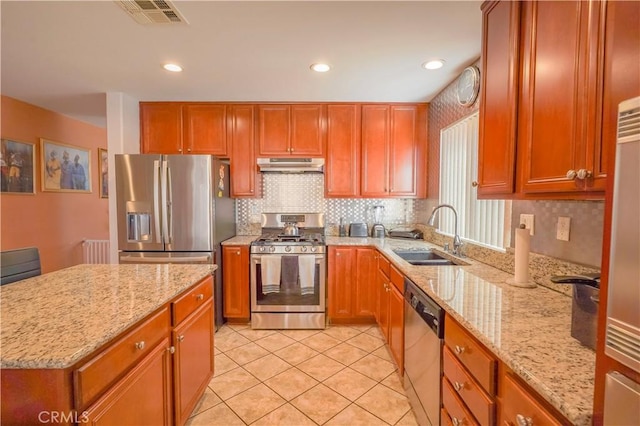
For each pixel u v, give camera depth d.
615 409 0.53
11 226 3.31
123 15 1.75
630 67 0.54
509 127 1.34
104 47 2.13
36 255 1.88
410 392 1.93
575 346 0.94
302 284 3.13
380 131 3.38
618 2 0.56
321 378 2.27
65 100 3.32
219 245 3.13
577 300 0.96
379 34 1.96
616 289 0.53
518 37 1.29
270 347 2.76
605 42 0.87
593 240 1.29
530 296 1.42
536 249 1.64
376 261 3.06
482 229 2.25
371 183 3.40
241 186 3.39
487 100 1.55
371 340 2.90
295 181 3.69
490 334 1.02
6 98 3.21
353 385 2.18
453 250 2.54
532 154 1.20
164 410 1.43
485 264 2.09
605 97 0.86
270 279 3.12
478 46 2.11
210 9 1.70
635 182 0.50
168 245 2.94
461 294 1.45
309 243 3.17
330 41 2.04
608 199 0.55
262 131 3.36
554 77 1.08
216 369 2.39
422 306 1.67
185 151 3.33
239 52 2.20
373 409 1.93
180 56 2.27
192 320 1.72
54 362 0.86
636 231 0.50
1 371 0.90
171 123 3.32
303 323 3.16
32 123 3.52
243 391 2.11
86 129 4.38
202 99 3.27
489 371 1.02
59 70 2.52
